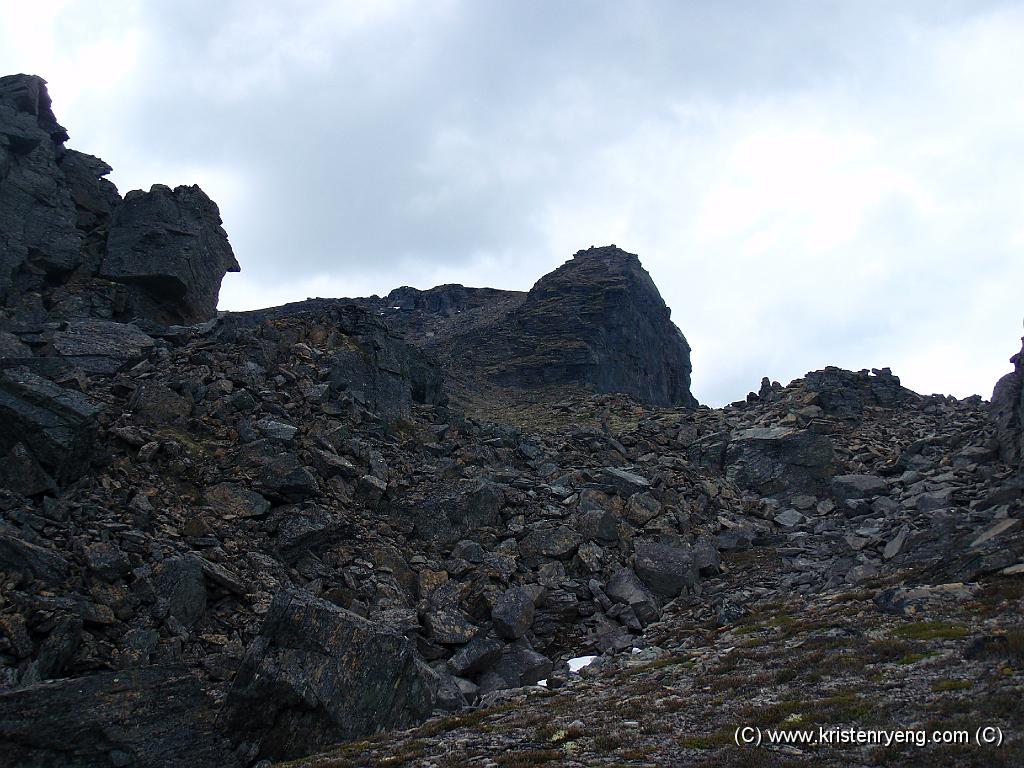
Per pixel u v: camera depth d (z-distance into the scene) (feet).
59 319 147.13
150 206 172.76
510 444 173.27
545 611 109.19
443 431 165.58
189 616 82.69
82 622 73.56
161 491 101.60
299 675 67.67
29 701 58.80
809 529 154.30
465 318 613.52
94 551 81.71
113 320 158.61
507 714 69.67
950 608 76.84
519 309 515.91
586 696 72.90
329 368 154.51
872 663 63.67
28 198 157.07
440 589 106.93
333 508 114.42
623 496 148.05
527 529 127.54
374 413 156.25
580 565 120.98
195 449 113.39
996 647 58.90
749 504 168.04
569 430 207.51
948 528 120.78
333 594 96.99
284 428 122.21
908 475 171.32
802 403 237.25
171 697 65.82
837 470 180.65
